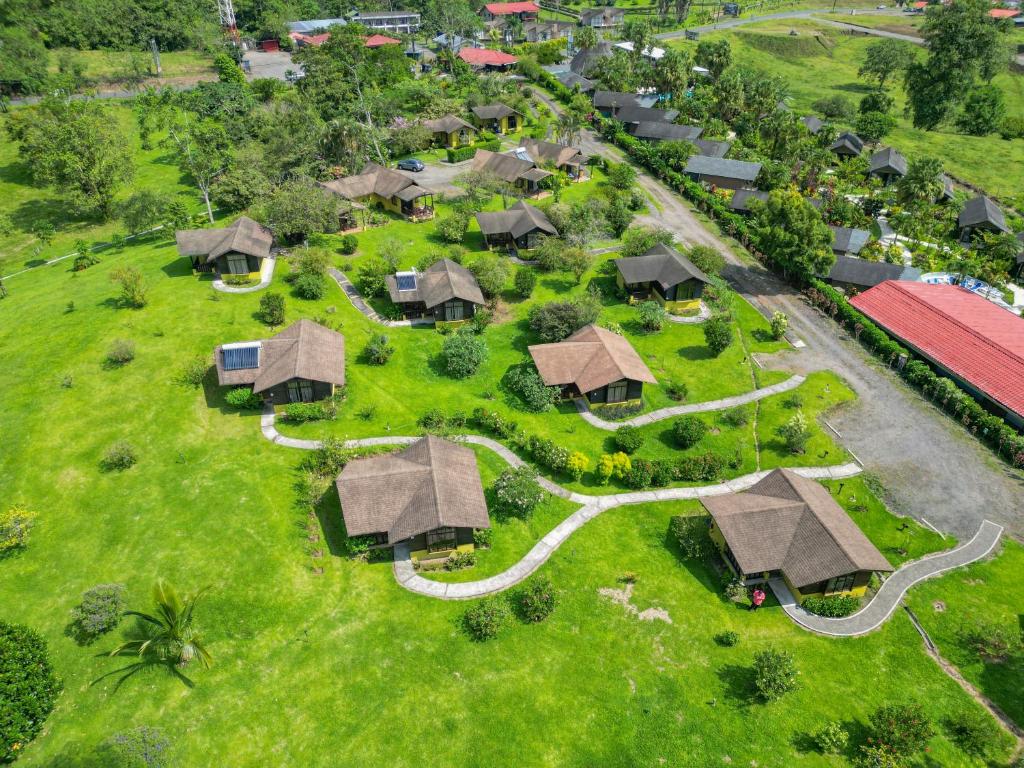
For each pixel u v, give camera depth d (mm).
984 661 43844
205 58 172625
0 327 72688
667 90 162250
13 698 37781
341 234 97312
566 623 45594
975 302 79938
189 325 72500
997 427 61500
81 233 103125
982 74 168000
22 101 131000
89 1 163875
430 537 49156
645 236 92875
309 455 57250
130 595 45406
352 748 37969
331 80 139875
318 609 45438
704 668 43125
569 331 73438
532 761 37750
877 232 105688
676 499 56531
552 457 57969
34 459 55875
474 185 105812
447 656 42969
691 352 76000
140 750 36594
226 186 101875
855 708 40969
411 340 74875
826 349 76875
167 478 54562
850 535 48938
